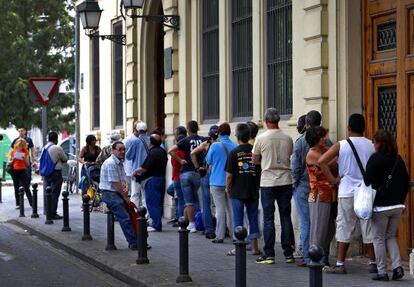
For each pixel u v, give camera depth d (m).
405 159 10.75
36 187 18.64
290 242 11.29
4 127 38.53
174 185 15.33
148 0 19.06
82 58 24.72
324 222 10.30
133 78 20.03
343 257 10.30
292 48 13.01
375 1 11.48
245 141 11.82
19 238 15.83
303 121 11.03
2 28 37.47
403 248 10.86
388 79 11.23
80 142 25.36
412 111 10.68
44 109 19.17
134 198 16.08
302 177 10.80
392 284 9.55
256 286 9.70
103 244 13.82
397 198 9.62
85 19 19.34
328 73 12.07
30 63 37.59
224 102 15.48
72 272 11.84
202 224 14.90
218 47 16.06
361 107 11.73
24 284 10.84
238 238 8.28
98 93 23.67
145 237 11.66
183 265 10.22
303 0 12.59
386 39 11.34
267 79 14.12
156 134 15.36
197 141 14.62
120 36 20.42
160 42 19.69
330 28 12.00
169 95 17.75
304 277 10.23
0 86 37.50
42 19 39.00
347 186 10.05
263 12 14.12
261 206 12.33
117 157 13.08
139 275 10.73
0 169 34.28
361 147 10.02
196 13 16.80
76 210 20.27
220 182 13.34
